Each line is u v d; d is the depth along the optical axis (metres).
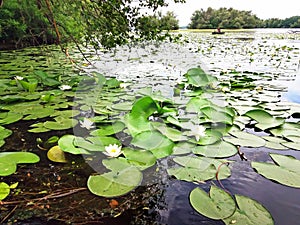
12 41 5.05
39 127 1.41
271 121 1.48
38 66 3.47
